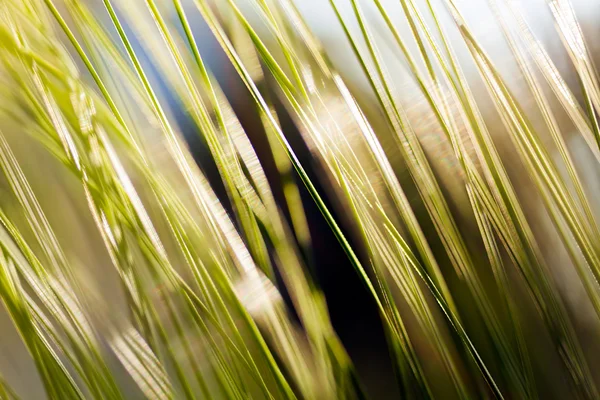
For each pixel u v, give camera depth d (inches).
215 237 6.9
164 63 7.0
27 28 6.9
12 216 7.0
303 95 6.9
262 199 7.0
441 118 7.0
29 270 6.9
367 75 6.9
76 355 7.0
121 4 7.0
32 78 6.8
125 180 6.8
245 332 7.0
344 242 6.8
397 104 7.0
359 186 6.9
